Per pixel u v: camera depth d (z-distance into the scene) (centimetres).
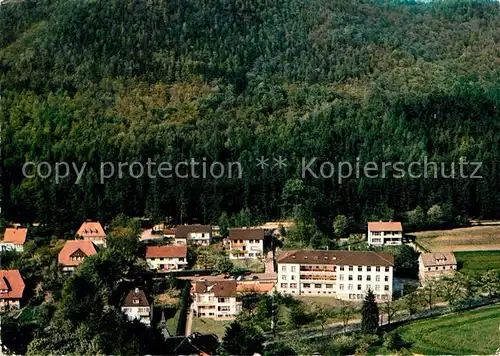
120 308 15775
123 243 19612
